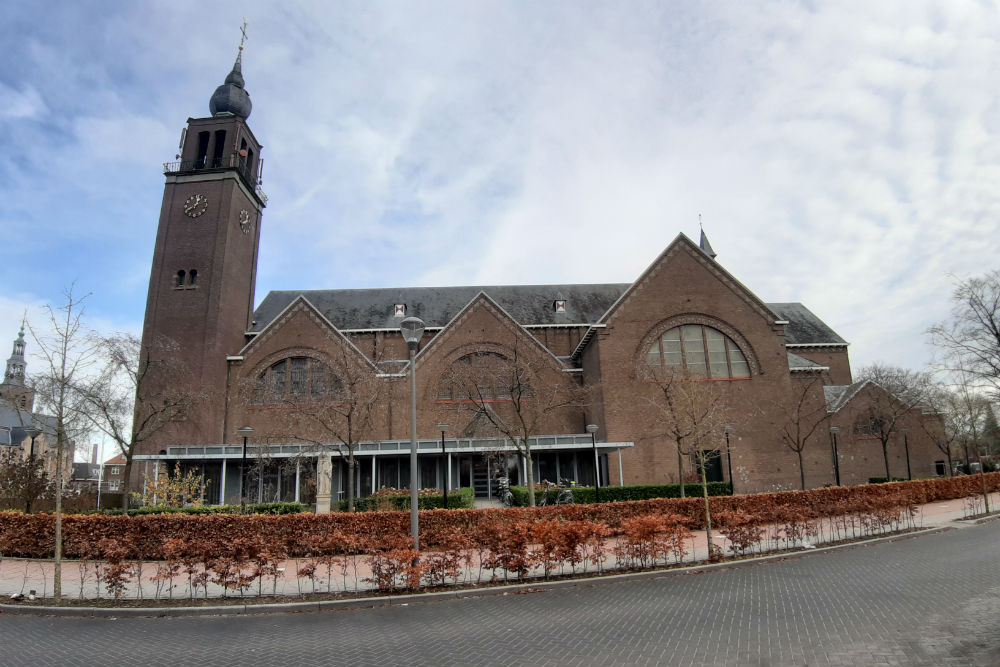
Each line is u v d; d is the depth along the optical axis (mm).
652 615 9742
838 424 34406
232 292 37188
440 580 13008
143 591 12859
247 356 35031
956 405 35250
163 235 36875
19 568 15766
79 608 11258
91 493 28750
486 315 34844
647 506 19922
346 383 24906
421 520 18094
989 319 29891
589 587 12398
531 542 13312
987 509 22891
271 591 12617
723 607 10070
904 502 19219
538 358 32344
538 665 7477
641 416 31375
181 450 29453
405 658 7980
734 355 32781
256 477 30703
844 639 7961
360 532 17484
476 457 32562
